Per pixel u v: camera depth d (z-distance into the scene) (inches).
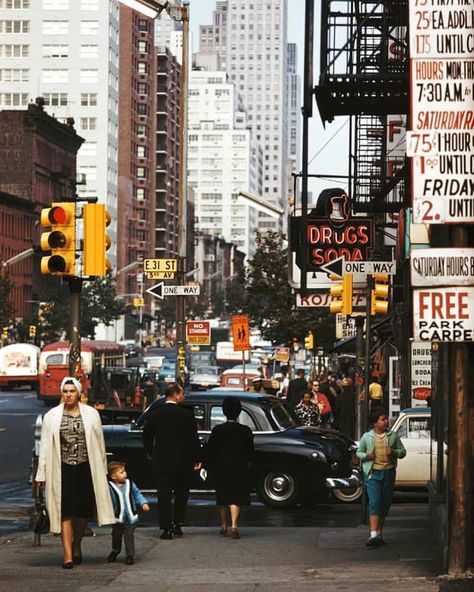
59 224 1007.6
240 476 962.7
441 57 655.8
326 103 1221.1
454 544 675.4
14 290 6879.9
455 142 655.1
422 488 1349.7
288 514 1202.6
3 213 6702.8
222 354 5167.3
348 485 1238.3
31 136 7342.5
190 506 1268.5
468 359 678.5
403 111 1235.2
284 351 3361.2
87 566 792.3
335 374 3235.7
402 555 818.2
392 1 1248.8
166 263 1990.7
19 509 1229.7
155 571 765.3
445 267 653.9
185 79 1999.3
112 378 3467.0
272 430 1246.3
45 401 3641.7
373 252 2011.6
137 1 1178.0
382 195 1828.2
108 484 781.3
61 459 768.3
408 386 1806.1
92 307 7337.6
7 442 2215.8
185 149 2000.5
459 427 673.0
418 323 653.9
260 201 2122.3
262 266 3260.3
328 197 1712.6
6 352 4699.8
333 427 2167.8
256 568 770.8
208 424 1255.5
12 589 687.7
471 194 654.5
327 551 858.8
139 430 1267.2
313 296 2236.7
